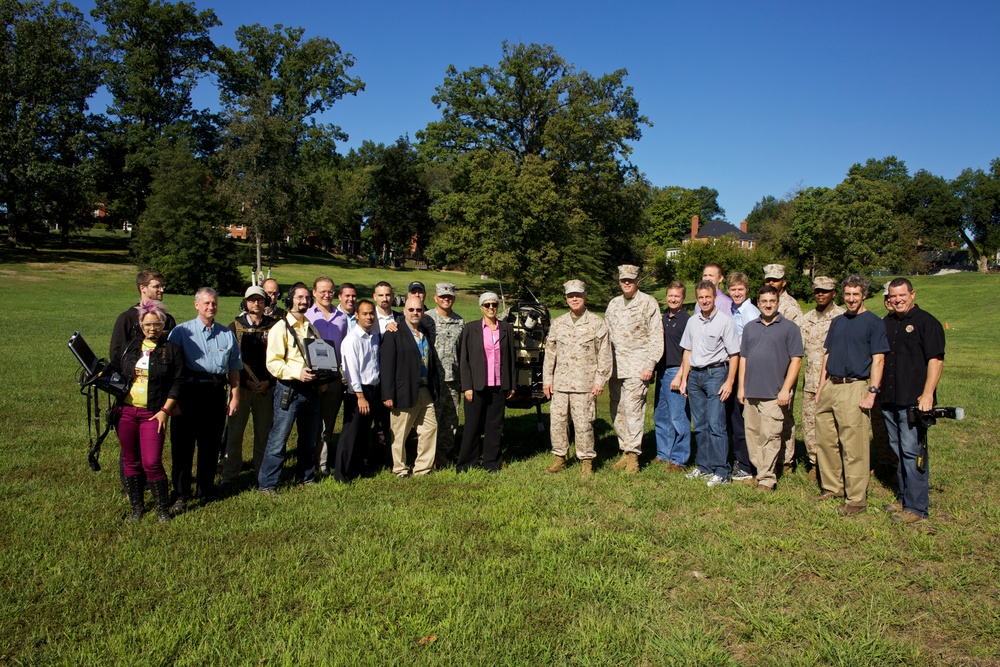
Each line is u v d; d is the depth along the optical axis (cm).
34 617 355
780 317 579
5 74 4078
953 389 1123
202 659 318
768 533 479
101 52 4634
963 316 3525
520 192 3906
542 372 739
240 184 3803
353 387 585
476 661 317
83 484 568
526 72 4356
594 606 372
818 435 562
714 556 435
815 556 438
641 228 4931
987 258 6969
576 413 624
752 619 357
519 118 4528
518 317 779
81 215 5159
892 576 413
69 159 4428
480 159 4206
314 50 5381
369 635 338
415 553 437
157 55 4934
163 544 449
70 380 1062
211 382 536
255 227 3844
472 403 639
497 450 644
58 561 417
